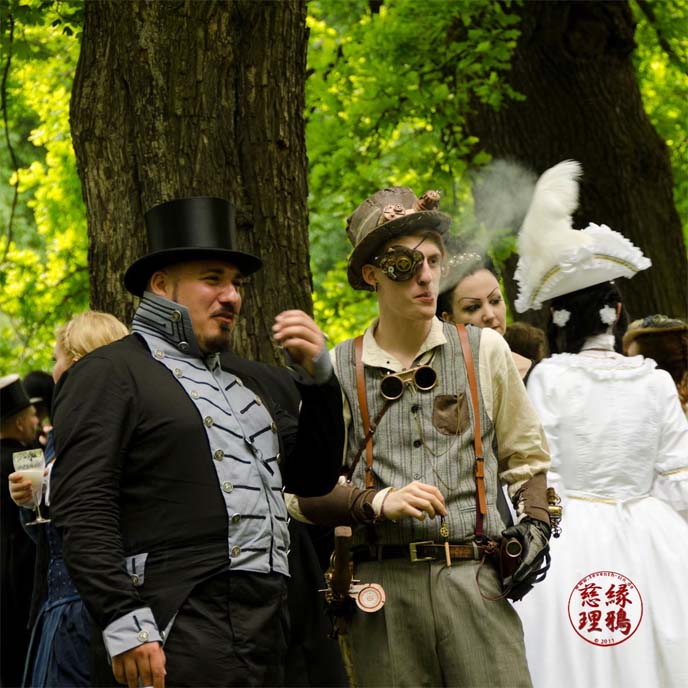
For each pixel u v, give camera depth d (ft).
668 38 56.13
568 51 51.16
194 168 26.30
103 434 16.85
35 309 51.75
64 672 23.39
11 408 31.19
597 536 22.27
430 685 18.61
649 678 21.71
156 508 16.97
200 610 16.75
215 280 18.16
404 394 19.12
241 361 21.25
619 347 24.62
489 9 49.96
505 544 18.65
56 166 52.13
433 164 52.13
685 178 62.75
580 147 51.29
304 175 27.61
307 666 22.15
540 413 22.81
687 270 52.37
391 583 18.69
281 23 27.14
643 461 22.65
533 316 45.44
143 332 18.02
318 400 17.79
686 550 22.27
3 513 30.07
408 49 51.52
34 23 35.12
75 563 16.42
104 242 26.53
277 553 17.61
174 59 26.43
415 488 17.99
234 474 17.33
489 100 49.44
